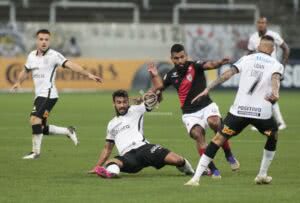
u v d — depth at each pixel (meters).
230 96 100.12
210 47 114.88
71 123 63.78
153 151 33.16
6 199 27.53
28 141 49.88
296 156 42.47
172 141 50.41
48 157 41.38
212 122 34.66
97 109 79.25
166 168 36.72
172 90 115.81
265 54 31.03
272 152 31.41
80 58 111.88
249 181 32.47
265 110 30.70
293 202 26.95
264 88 30.73
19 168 36.72
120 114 33.66
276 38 55.25
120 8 132.12
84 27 114.56
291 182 32.25
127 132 33.50
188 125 35.03
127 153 33.34
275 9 133.25
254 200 27.30
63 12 130.38
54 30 113.19
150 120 67.69
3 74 108.00
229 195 28.38
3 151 44.19
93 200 27.25
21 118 68.06
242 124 31.02
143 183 31.50
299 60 111.00
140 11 132.50
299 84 111.00
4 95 102.00
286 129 60.16
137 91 108.00
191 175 34.19
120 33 116.00
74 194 28.62
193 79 35.12
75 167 37.19
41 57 41.84
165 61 109.50
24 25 111.31
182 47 35.09
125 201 27.00
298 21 130.12
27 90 108.75
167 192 29.05
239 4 134.62
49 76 41.88
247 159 41.16
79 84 109.94
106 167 33.09
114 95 33.56
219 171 35.03
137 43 116.38
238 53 114.75
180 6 130.75
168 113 75.56
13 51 110.81
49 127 45.25
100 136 53.53
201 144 34.81
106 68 110.62
